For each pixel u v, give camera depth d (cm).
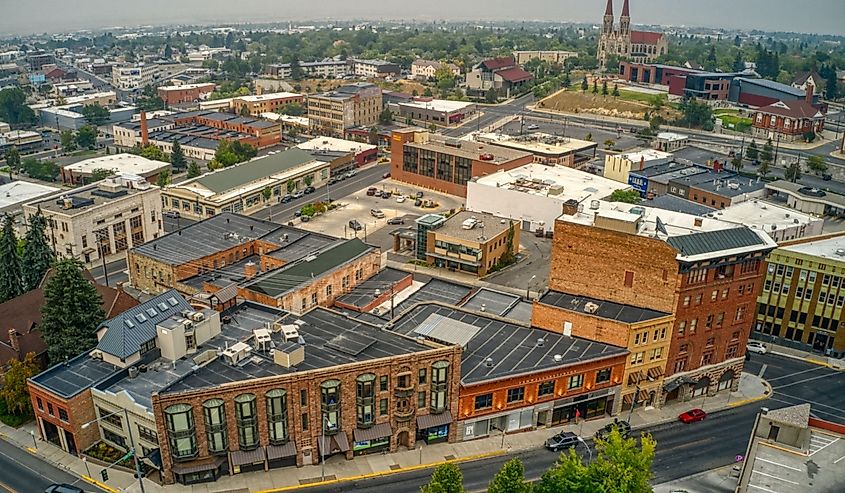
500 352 9638
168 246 14175
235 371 8525
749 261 9881
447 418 8969
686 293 9581
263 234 14950
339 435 8669
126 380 8794
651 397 10044
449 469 7012
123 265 15450
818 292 11569
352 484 8331
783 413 7694
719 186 18725
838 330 11544
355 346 9050
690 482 8481
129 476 8375
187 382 8269
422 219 15812
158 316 9512
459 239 14950
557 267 10512
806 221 14088
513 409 9288
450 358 8719
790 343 12038
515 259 16038
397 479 8444
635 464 7294
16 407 9406
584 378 9462
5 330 10344
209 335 9550
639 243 9656
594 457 8962
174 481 8238
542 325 10219
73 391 8631
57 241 15250
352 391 8525
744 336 10362
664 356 9850
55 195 16912
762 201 16250
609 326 9581
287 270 11869
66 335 9900
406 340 9275
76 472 8444
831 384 10831
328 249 12912
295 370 8506
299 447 8531
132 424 8375
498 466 8731
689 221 11275
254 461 8306
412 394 8756
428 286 13038
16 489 8125
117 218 15950
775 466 7119
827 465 7162
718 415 9969
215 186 19300
